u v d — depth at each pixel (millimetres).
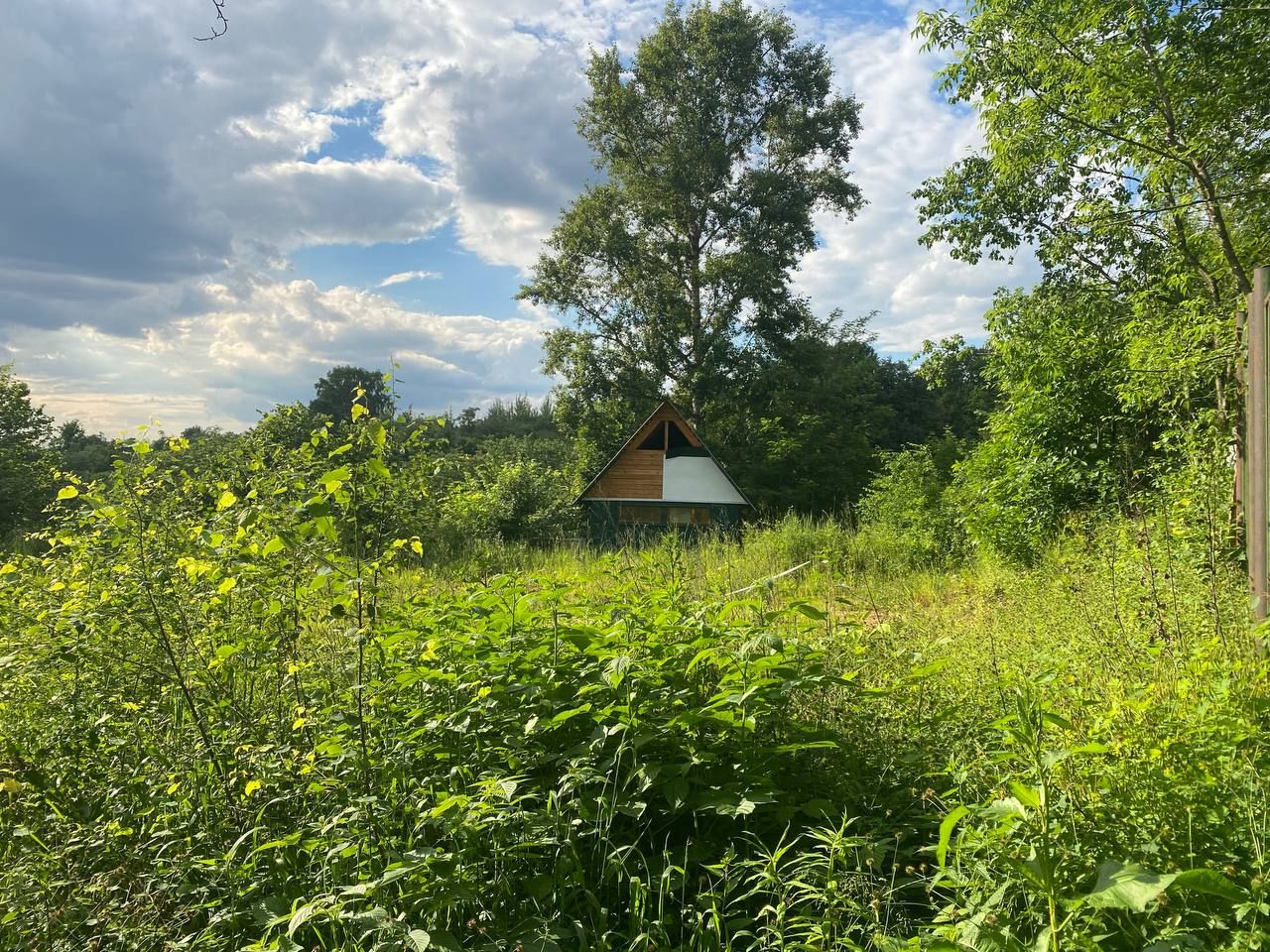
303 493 4176
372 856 2912
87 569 4168
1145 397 9953
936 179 17234
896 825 3264
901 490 18188
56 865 3168
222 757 3578
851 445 36719
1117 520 8906
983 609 7184
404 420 4926
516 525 24688
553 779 3357
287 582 3912
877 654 4738
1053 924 1920
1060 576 7070
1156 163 12383
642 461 26453
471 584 5125
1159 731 3035
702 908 2930
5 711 3824
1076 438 11383
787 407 35125
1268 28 11414
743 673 3510
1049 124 13461
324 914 2613
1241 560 6043
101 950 2930
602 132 35531
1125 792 2639
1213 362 8695
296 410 6910
